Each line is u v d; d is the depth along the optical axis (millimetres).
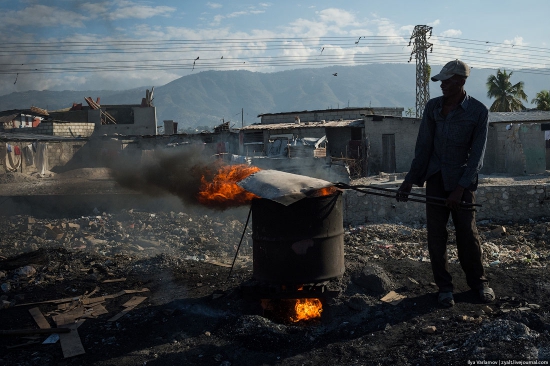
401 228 10422
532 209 11016
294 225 4785
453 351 3664
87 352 4328
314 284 4914
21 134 35281
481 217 11227
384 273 5422
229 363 3977
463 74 4551
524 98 43656
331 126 28062
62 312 5320
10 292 6156
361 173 25344
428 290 5207
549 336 3654
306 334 4441
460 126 4594
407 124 26641
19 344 4531
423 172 4965
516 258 7285
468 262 4910
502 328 3771
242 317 4738
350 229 10758
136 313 5191
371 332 4367
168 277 6473
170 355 4176
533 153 20719
